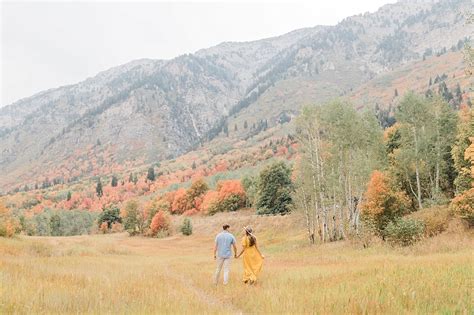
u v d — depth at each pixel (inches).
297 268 796.0
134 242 3459.6
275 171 3646.7
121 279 572.7
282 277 593.9
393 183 2073.1
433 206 1513.3
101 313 296.4
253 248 564.4
